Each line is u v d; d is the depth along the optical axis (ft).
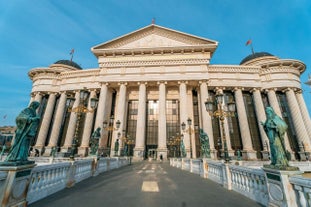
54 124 133.39
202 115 115.85
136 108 135.44
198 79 122.42
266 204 17.21
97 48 138.21
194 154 113.39
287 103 125.70
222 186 27.81
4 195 13.12
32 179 17.71
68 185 25.67
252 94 131.75
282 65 128.98
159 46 135.44
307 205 12.72
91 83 139.33
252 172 20.01
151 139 126.52
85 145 120.37
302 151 110.63
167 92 137.08
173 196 21.09
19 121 15.92
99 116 121.19
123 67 131.75
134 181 31.60
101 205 17.13
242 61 166.61
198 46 126.82
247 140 115.85
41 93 145.79
